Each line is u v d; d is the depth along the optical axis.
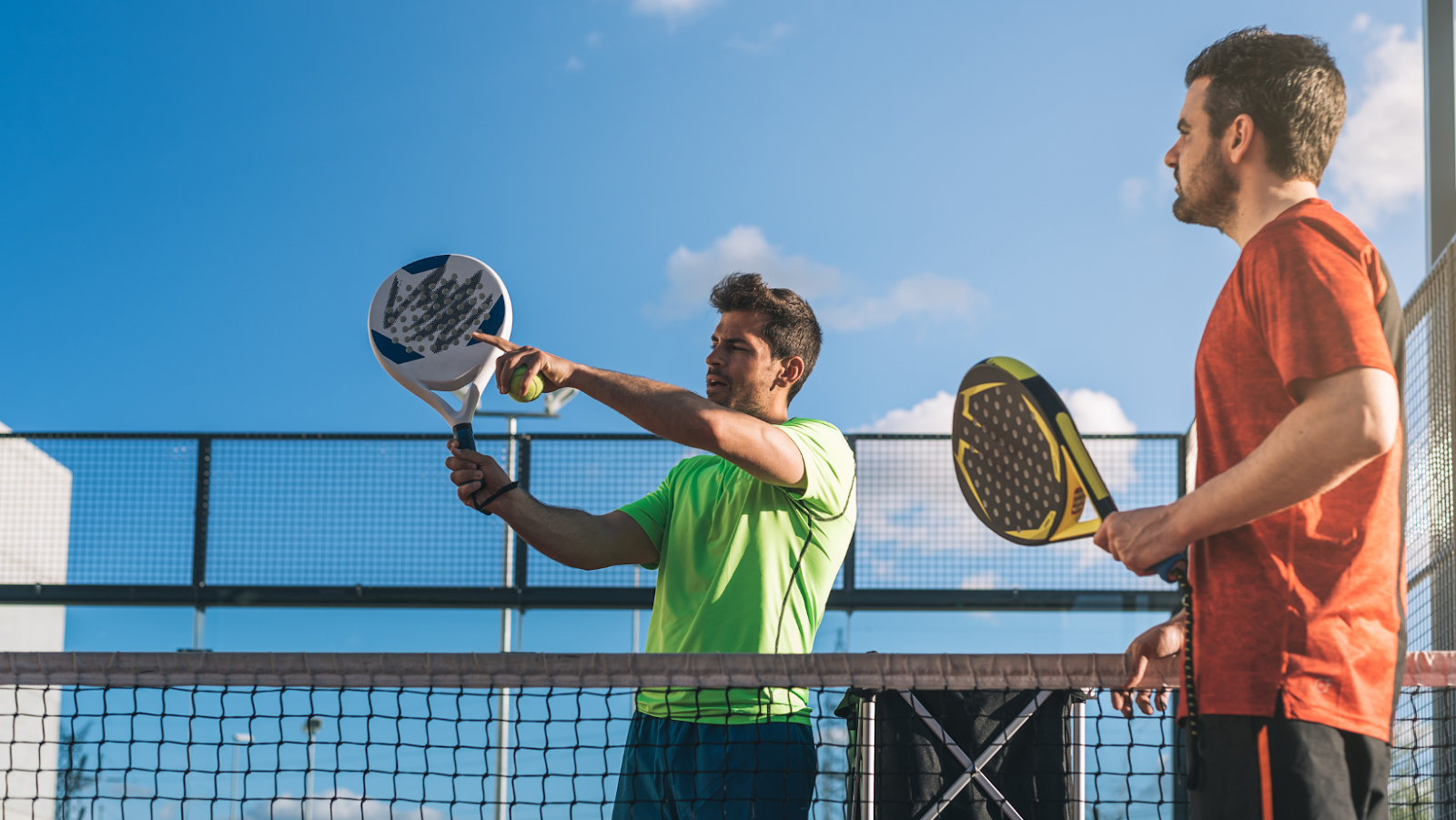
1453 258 3.99
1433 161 4.97
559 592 7.26
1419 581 4.31
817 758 2.65
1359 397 1.48
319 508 7.39
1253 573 1.60
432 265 2.76
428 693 2.35
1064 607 6.95
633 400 2.27
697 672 2.23
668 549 2.77
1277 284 1.60
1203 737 1.63
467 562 7.32
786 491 2.62
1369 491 1.61
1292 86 1.71
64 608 7.31
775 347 2.86
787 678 2.21
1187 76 1.87
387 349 2.69
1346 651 1.56
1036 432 1.98
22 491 7.40
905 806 2.85
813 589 2.66
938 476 7.09
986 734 2.88
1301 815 1.51
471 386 2.67
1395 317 1.65
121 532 7.38
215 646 7.29
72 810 5.97
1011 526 2.05
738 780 2.45
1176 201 1.88
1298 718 1.54
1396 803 3.20
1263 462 1.53
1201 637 1.64
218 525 7.39
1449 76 4.99
